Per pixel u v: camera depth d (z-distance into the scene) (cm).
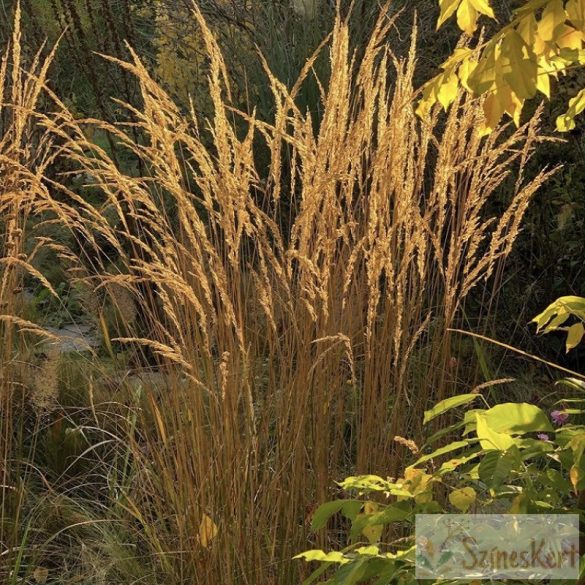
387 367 385
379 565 261
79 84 924
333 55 392
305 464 372
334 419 416
